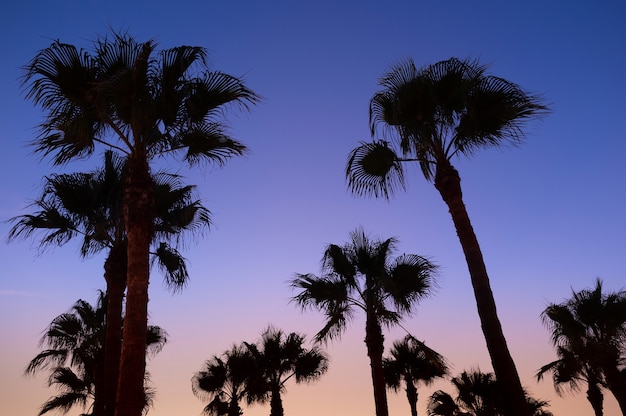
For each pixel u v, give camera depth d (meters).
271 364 22.88
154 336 22.16
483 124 12.21
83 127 10.45
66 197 15.54
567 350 19.75
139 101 10.20
